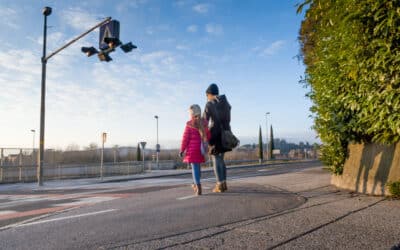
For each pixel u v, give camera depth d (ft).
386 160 15.38
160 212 12.87
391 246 7.78
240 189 19.62
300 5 12.32
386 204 12.89
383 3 11.21
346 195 15.98
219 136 18.52
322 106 18.99
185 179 53.36
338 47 15.46
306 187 20.06
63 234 9.98
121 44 40.65
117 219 11.85
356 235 8.72
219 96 19.39
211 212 12.54
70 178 70.38
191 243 8.46
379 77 12.05
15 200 24.59
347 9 12.19
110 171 81.92
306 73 21.27
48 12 51.62
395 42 11.48
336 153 19.98
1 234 10.27
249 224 10.30
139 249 8.15
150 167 105.40
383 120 12.73
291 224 10.11
